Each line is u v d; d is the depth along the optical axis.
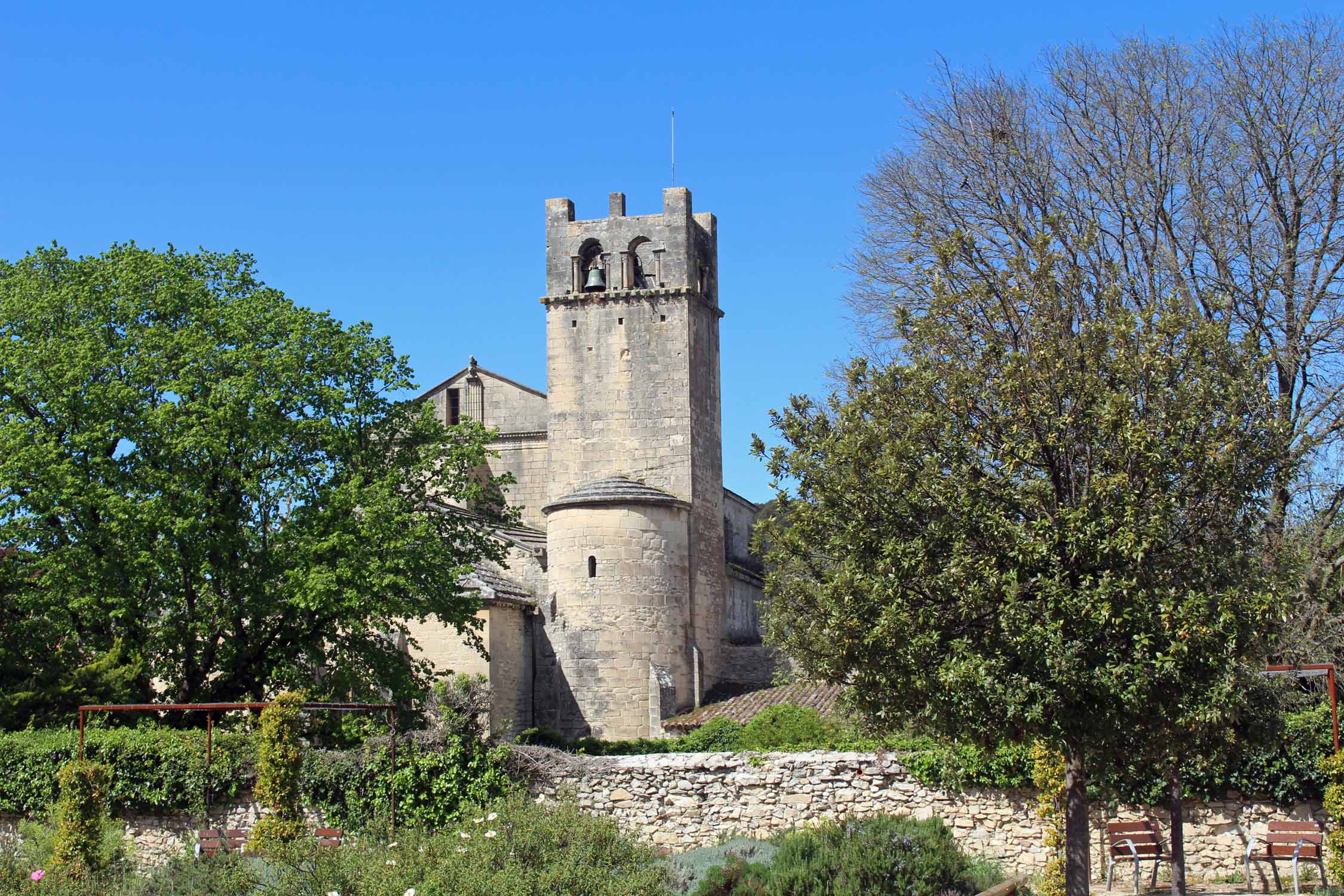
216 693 33.53
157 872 22.67
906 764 25.73
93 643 34.66
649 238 51.28
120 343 33.97
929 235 32.66
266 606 32.03
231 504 33.75
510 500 52.44
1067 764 19.00
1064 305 22.66
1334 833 21.28
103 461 32.38
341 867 20.14
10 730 31.28
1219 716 16.88
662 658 46.09
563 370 50.97
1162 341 18.61
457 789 27.64
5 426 32.53
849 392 20.45
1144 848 22.94
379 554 32.62
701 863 22.95
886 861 20.50
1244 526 18.20
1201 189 32.09
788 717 36.31
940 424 19.08
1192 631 16.83
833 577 19.22
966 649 17.78
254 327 34.69
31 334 33.97
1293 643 25.78
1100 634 17.25
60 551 31.94
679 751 39.19
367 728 30.84
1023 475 18.61
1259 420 18.27
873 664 18.77
